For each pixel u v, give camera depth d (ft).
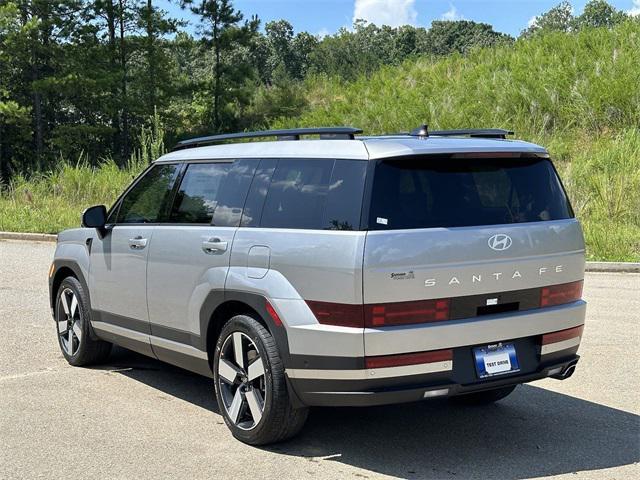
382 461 15.64
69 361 23.56
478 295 15.10
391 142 15.43
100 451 16.16
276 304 15.48
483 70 89.61
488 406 19.54
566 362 16.40
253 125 117.60
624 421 18.29
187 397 20.25
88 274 22.16
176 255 18.44
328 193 15.37
